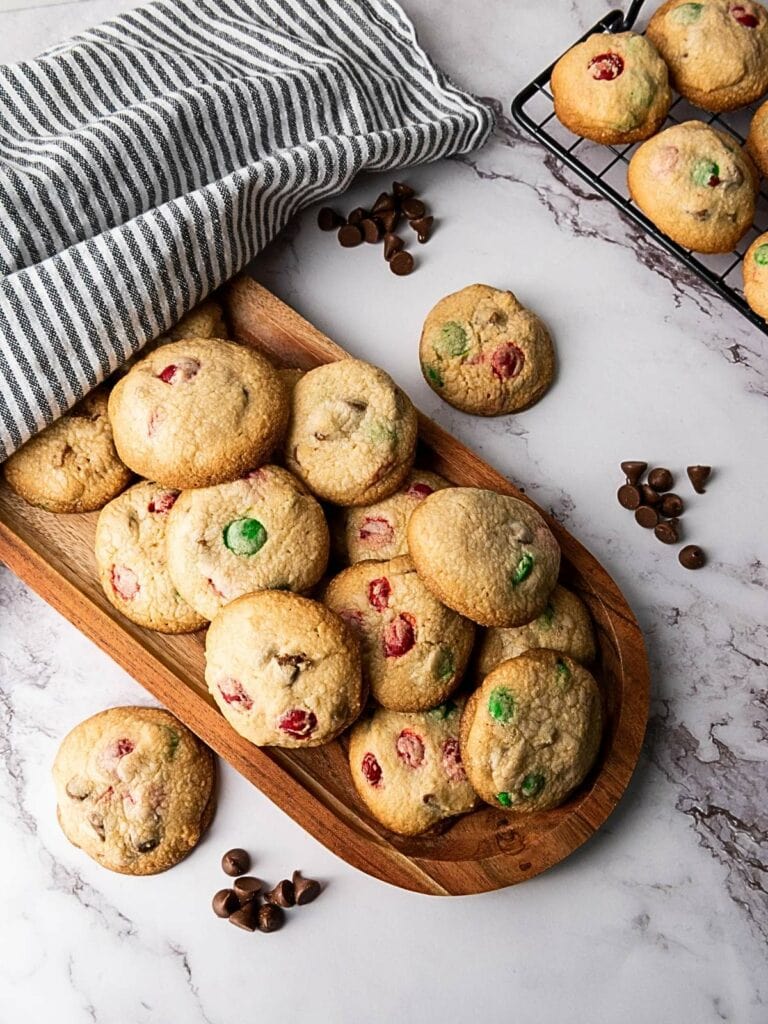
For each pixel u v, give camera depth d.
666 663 0.63
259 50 0.62
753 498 0.63
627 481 0.63
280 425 0.57
